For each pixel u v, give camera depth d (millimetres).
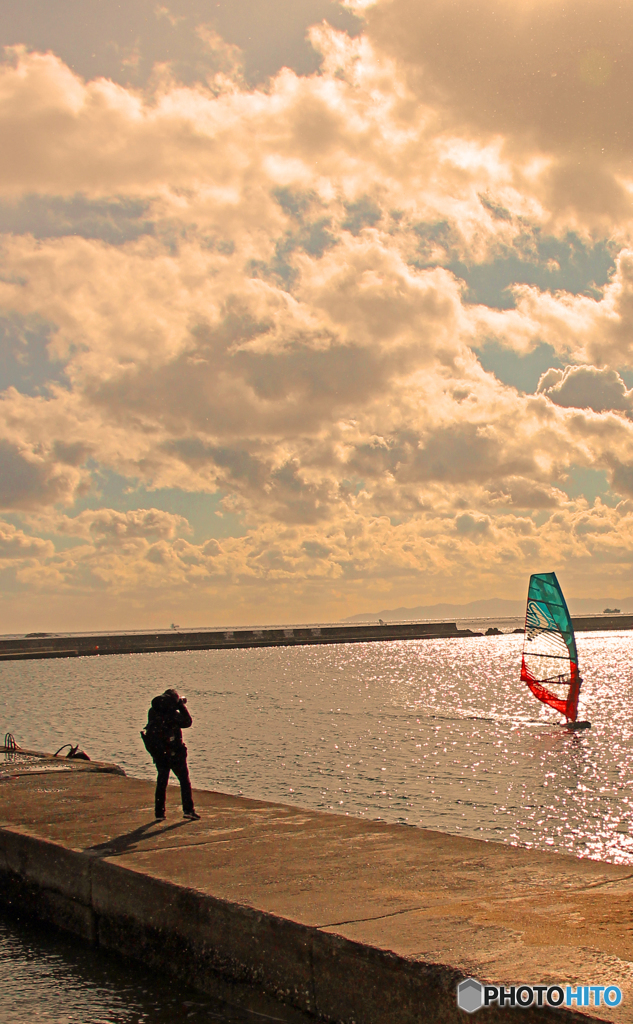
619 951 5121
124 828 9109
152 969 6941
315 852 7965
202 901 6578
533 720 42844
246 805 10453
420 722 42031
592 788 24344
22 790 11656
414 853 7883
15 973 6895
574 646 40219
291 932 5832
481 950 5211
